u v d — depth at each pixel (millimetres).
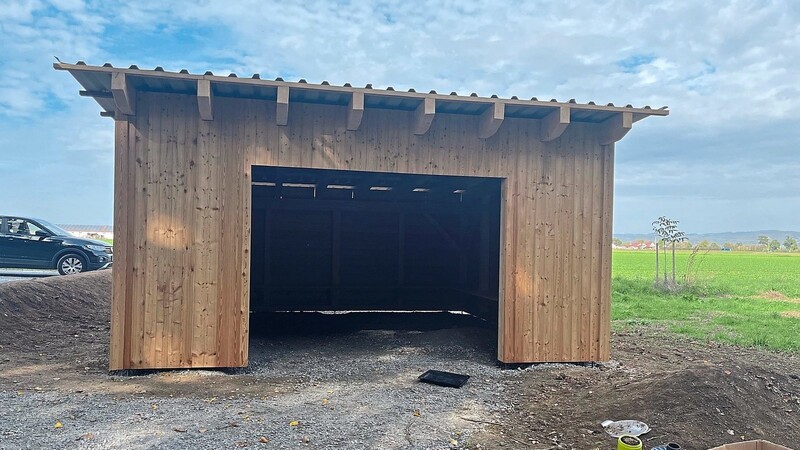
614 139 7129
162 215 6277
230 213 6430
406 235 12109
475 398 5691
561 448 4359
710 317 12734
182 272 6316
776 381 5676
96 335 8859
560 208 7250
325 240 11727
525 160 7148
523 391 5988
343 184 10711
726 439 4414
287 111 6203
